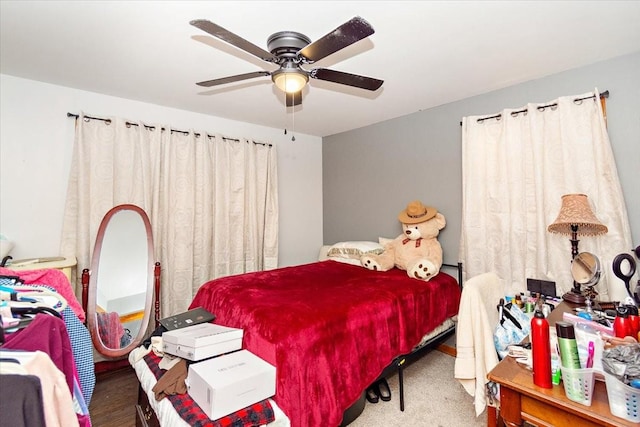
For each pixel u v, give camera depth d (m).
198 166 3.08
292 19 1.60
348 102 2.88
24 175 2.33
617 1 1.50
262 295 1.99
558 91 2.27
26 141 2.34
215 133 3.21
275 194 3.65
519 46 1.91
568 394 0.84
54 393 0.79
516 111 2.40
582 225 1.95
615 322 1.11
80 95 2.55
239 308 1.80
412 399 2.07
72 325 1.22
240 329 1.68
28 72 2.24
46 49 1.92
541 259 2.21
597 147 2.04
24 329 0.87
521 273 2.35
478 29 1.72
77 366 1.21
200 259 3.05
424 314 2.19
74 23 1.65
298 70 1.64
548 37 1.81
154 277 2.64
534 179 2.28
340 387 1.56
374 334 1.80
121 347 2.45
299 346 1.47
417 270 2.41
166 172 2.88
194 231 3.03
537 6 1.53
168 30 1.72
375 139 3.58
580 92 2.17
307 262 4.14
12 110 2.29
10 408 0.69
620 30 1.74
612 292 1.66
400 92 2.63
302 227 4.09
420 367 2.54
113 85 2.47
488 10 1.56
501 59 2.07
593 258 1.74
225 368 1.40
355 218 3.85
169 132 2.91
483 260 2.56
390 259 2.84
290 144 3.98
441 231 2.96
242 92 2.63
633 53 1.97
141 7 1.51
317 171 4.27
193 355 1.50
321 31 1.71
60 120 2.47
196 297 2.30
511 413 0.95
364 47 1.91
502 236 2.45
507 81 2.41
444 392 2.16
